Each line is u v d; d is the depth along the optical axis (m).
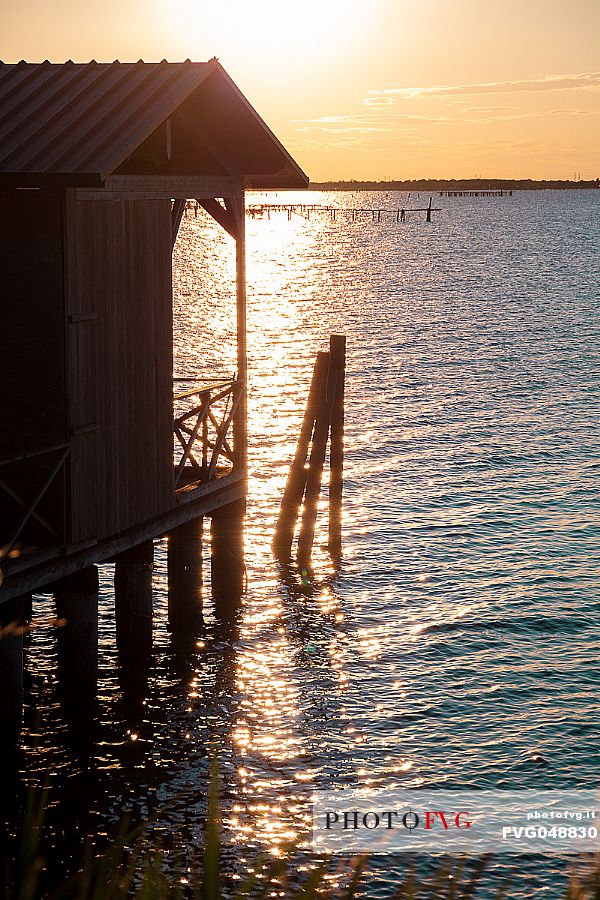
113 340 14.48
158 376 16.02
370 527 25.41
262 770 13.84
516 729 15.20
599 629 19.20
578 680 16.95
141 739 14.47
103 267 14.08
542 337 60.12
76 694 14.60
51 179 12.15
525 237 170.88
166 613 19.27
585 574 22.16
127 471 15.12
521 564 22.81
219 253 142.50
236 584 19.83
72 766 13.62
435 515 26.45
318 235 188.00
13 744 12.96
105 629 18.36
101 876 4.57
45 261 13.16
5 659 12.73
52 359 13.31
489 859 11.93
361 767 14.06
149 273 15.50
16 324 13.36
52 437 13.48
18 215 13.15
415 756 14.41
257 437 35.25
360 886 11.31
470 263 117.81
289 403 41.25
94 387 14.01
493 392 43.41
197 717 15.25
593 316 69.56
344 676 16.91
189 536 18.17
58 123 13.30
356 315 71.25
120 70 14.70
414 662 17.59
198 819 12.59
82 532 13.91
